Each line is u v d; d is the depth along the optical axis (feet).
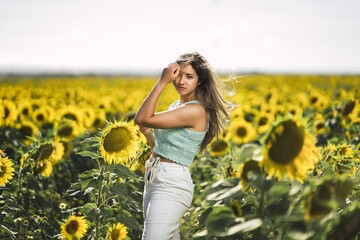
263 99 64.75
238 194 12.60
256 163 12.55
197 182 27.12
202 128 16.08
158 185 15.81
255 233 12.36
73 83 144.05
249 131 38.01
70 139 32.55
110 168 17.74
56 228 22.50
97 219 17.57
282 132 11.20
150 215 15.60
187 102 16.20
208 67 16.24
